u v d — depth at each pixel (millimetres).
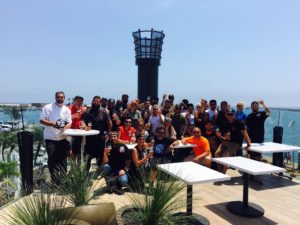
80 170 3314
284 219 4004
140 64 9844
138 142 5129
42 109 4965
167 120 6523
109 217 3070
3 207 3287
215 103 7539
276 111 7414
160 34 9641
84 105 6301
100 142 5785
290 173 6348
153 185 2854
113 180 4664
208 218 4020
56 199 2666
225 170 5957
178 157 6250
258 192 5148
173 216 2803
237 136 5965
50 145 4938
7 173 6180
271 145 6016
